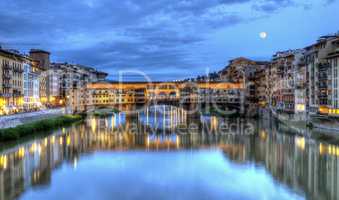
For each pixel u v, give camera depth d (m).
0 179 37.09
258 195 31.91
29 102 110.31
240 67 157.12
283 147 55.91
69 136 72.12
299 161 45.31
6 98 90.69
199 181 36.84
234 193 32.75
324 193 31.97
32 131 72.88
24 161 46.09
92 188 34.28
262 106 132.25
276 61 116.50
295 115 93.88
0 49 88.38
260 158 47.97
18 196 31.52
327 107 77.31
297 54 99.62
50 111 98.50
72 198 31.17
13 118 71.44
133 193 32.75
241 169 41.94
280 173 39.38
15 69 97.44
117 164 45.22
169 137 71.44
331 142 59.28
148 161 47.16
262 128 84.56
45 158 48.28
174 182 36.62
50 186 34.72
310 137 66.00
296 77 96.56
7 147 55.97
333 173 38.84
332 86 75.38
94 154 52.06
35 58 133.38
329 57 75.50
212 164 44.78
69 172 40.59
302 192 32.53
